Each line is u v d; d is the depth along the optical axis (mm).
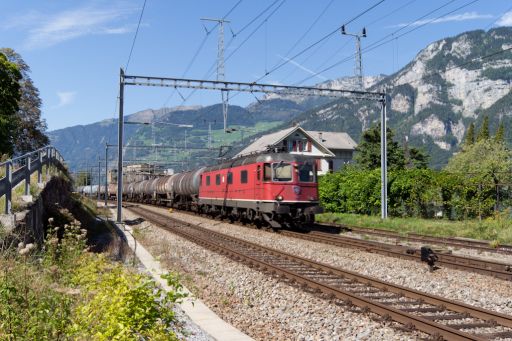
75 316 5723
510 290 10539
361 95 28000
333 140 78188
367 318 8219
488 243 17938
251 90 26984
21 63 52562
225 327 7844
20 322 5168
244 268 13547
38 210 13602
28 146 52375
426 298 9227
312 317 8477
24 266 6938
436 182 27531
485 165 40406
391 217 28281
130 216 37562
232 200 27547
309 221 22953
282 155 23594
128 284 5215
